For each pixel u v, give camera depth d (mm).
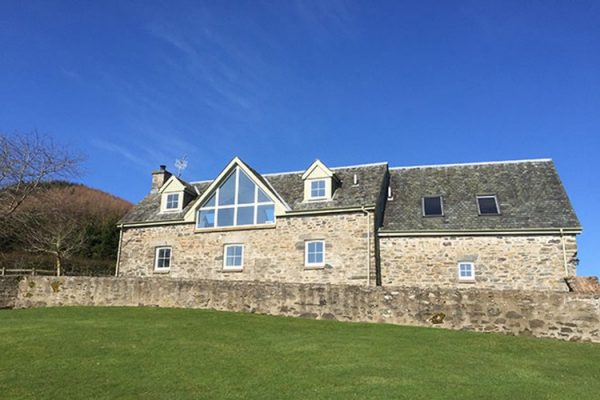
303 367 9719
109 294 18562
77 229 37000
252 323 14398
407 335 12875
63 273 31766
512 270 18797
